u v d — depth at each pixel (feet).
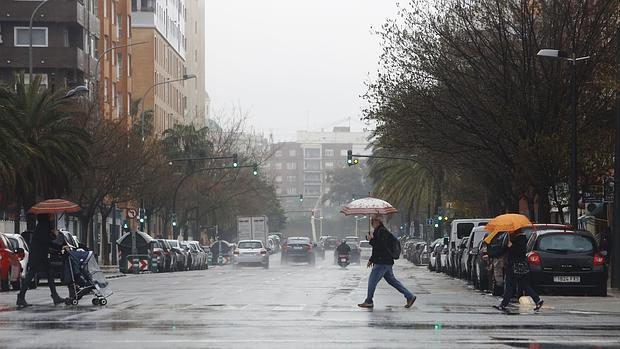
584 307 106.83
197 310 97.09
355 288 146.92
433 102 196.75
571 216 156.97
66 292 141.49
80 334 71.05
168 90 504.02
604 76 165.17
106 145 265.54
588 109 185.16
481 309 101.14
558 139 179.11
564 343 65.21
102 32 372.17
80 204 259.60
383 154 388.37
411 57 197.36
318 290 139.54
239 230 417.90
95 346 62.90
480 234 168.55
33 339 67.51
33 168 212.23
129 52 410.93
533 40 187.62
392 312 94.89
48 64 319.47
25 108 214.07
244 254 300.81
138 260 243.60
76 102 261.85
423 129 201.26
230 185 419.95
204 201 407.03
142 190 293.64
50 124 217.36
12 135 195.31
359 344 63.98
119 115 377.71
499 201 260.62
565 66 184.24
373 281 100.53
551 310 101.09
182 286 155.02
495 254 100.68
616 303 113.91
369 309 99.09
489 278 137.08
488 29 189.88
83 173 228.84
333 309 98.68
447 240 236.22
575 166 156.46
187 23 581.94
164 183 332.19
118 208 357.82
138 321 83.05
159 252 254.27
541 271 123.75
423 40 196.03
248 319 85.15
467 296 128.26
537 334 71.67
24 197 211.82
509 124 189.26
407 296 101.24
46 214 104.53
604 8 184.24
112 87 387.75
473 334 71.31
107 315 90.43
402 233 516.73
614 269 143.33
